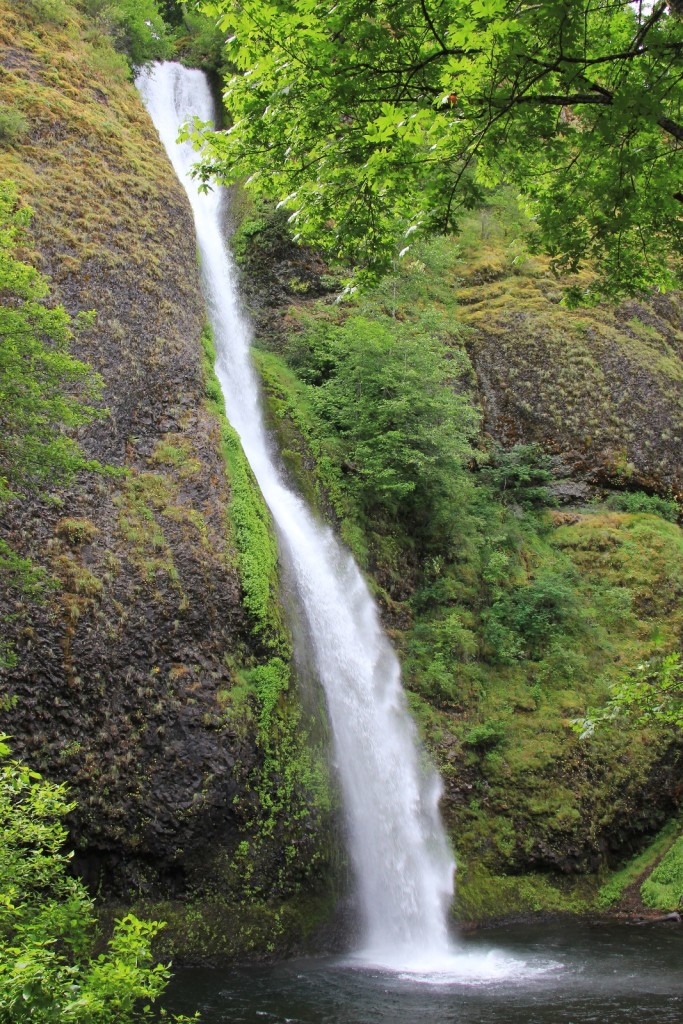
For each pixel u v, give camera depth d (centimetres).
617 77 791
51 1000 511
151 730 1283
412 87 762
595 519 2420
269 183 931
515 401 2617
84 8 2778
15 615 1214
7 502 1288
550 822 1769
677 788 1934
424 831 1667
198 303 1995
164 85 3167
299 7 732
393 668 1883
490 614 2138
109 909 1195
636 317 2864
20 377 971
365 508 2139
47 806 777
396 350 2266
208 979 1180
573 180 880
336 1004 1089
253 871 1330
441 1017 1040
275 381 2314
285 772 1431
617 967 1288
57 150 1872
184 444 1627
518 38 677
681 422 2653
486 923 1600
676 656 853
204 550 1476
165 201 2042
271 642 1516
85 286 1659
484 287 2862
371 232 936
